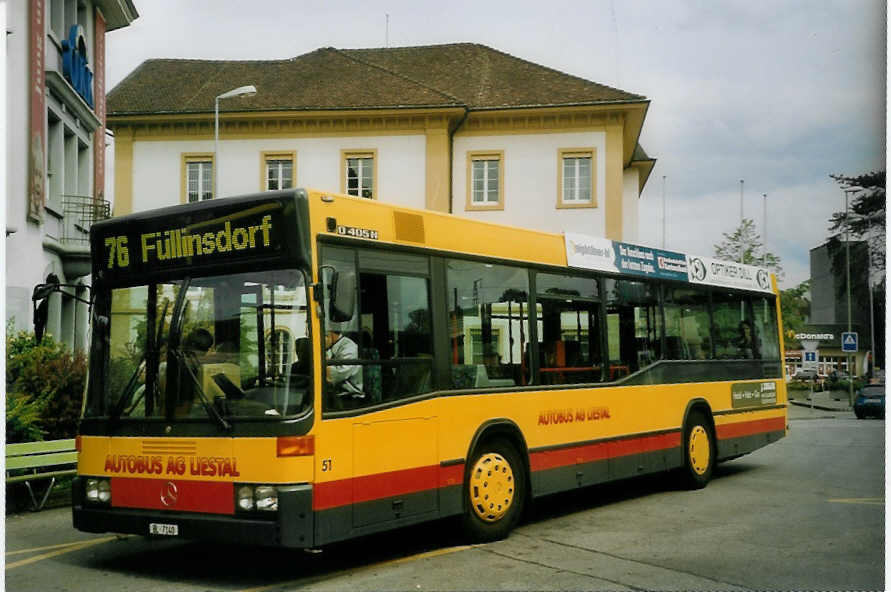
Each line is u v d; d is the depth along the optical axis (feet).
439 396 28.32
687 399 42.47
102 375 26.23
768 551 28.17
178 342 25.05
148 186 119.14
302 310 24.00
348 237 25.61
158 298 25.66
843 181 172.55
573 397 34.65
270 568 26.40
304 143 118.42
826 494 41.09
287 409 23.59
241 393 24.00
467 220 30.78
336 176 118.01
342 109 116.06
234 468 23.59
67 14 79.00
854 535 30.83
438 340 28.71
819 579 24.58
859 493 41.37
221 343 24.59
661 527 32.55
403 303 27.55
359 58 133.69
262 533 22.98
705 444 43.68
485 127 118.01
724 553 27.89
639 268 40.09
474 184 118.11
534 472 32.24
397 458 26.43
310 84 121.90
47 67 72.08
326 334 24.30
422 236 28.60
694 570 25.58
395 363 26.89
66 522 35.17
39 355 42.42
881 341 181.16
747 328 49.34
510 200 117.29
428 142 116.67
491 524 30.14
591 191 116.47
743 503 38.34
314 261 24.29
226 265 24.88
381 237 26.89
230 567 26.58
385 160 117.50
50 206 71.67
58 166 75.05
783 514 35.27
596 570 25.55
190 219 25.41
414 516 26.96
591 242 37.06
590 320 36.50
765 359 50.83
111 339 26.23
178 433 24.50
